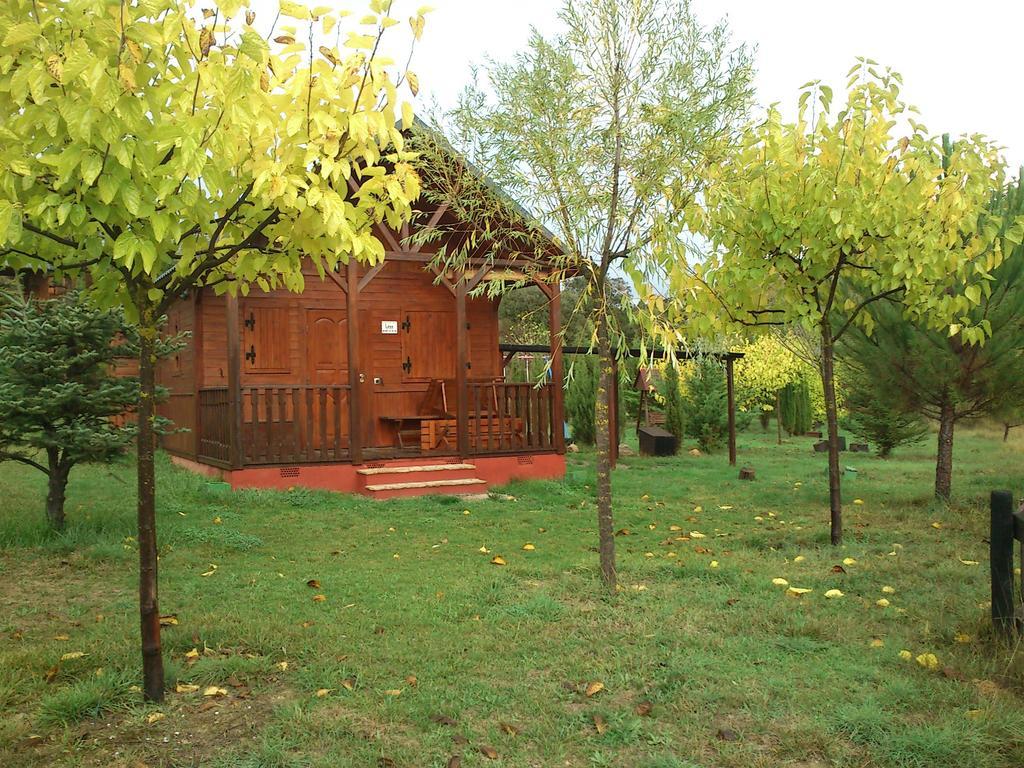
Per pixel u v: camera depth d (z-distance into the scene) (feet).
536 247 21.22
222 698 13.04
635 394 81.30
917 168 22.57
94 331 24.27
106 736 11.68
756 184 23.12
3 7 10.00
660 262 18.21
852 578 20.88
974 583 20.36
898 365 34.12
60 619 17.30
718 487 42.91
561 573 21.61
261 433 41.63
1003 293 31.53
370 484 38.37
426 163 20.33
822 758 11.11
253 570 21.98
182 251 12.34
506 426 45.37
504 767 10.87
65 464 25.62
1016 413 33.96
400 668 14.30
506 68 18.74
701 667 14.21
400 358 46.34
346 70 11.50
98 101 9.46
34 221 11.20
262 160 11.28
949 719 12.00
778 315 26.35
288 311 43.96
